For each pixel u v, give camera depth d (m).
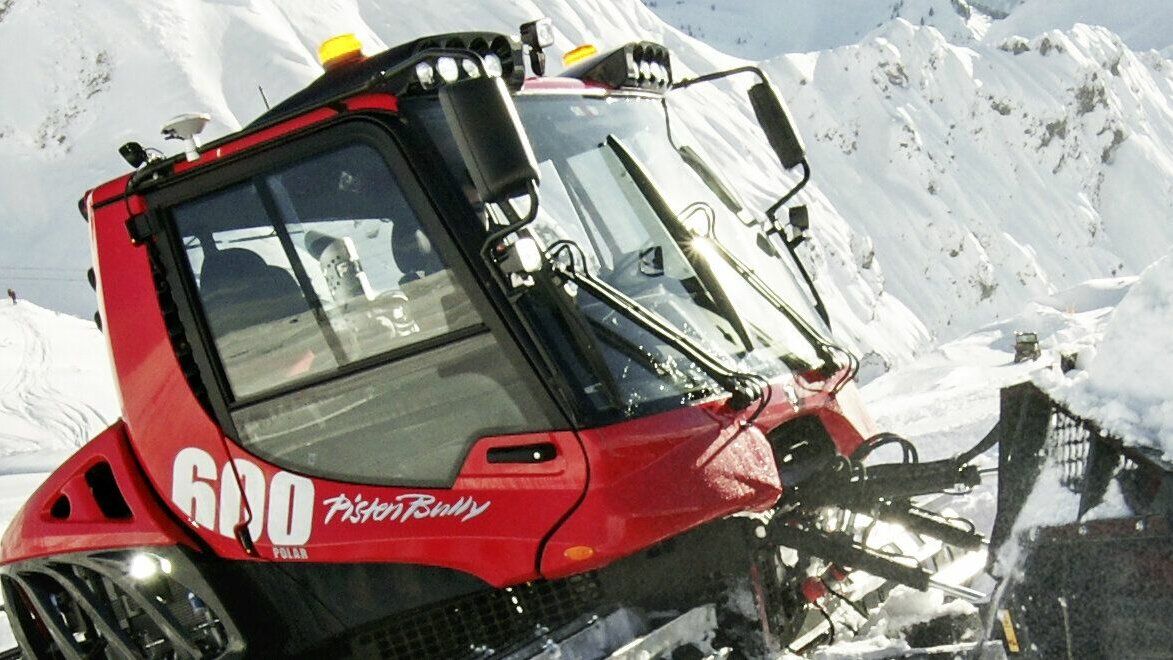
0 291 152.38
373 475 3.51
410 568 3.51
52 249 162.12
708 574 3.38
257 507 3.66
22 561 4.22
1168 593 2.48
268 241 3.54
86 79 182.75
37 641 4.48
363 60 3.48
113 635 4.05
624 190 3.90
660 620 3.36
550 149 3.77
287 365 3.58
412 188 3.30
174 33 190.50
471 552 3.38
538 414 3.27
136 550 3.87
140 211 3.71
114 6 194.50
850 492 3.56
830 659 3.23
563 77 4.11
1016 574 2.72
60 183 171.75
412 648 3.66
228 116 175.50
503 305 3.26
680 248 3.81
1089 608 2.59
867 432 4.18
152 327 3.74
